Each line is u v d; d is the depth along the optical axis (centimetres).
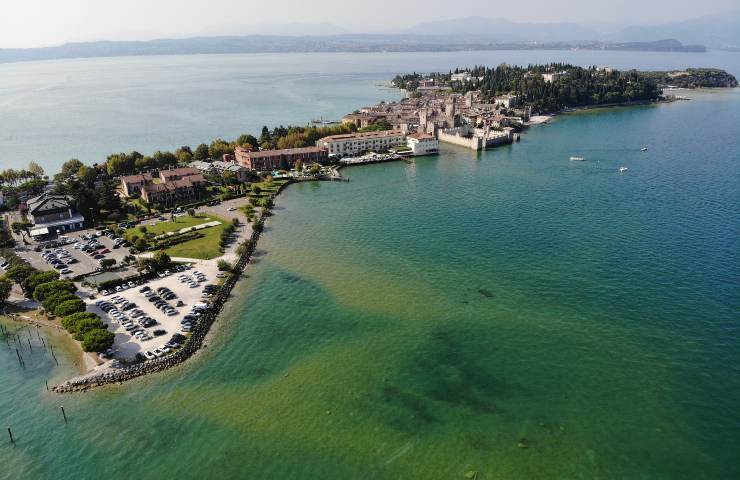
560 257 17512
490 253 18062
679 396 10781
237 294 15688
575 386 11175
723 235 18912
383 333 13388
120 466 9375
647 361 11900
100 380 11562
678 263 16712
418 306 14662
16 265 16362
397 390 11219
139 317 13950
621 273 16150
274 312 14575
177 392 11275
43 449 9794
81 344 12581
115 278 16350
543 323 13562
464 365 11994
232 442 9869
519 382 11356
